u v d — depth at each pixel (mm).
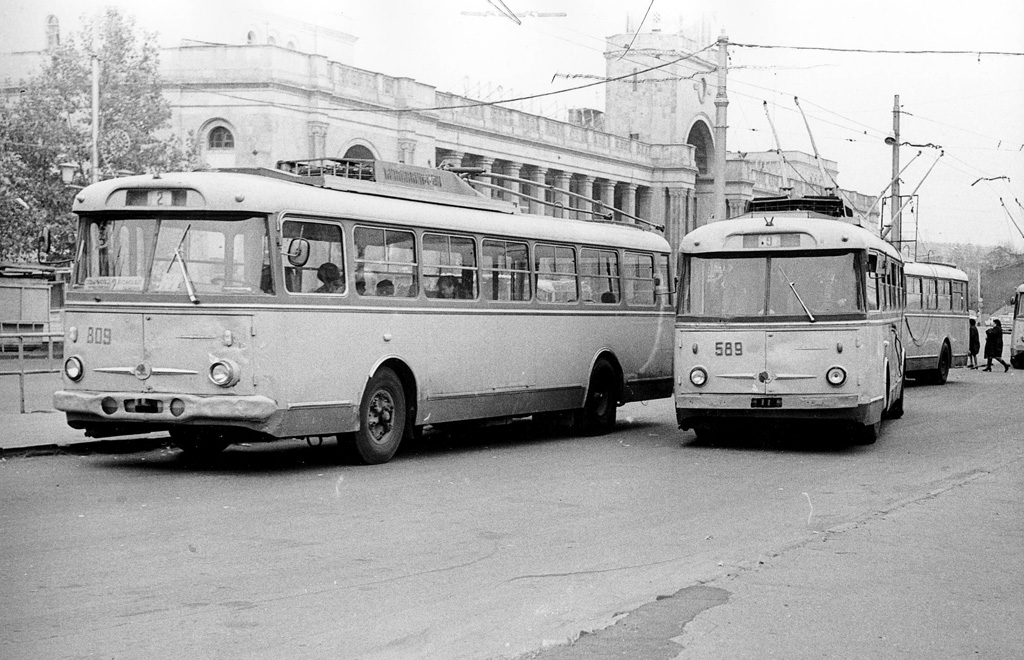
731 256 14797
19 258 41812
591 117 74250
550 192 62469
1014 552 8523
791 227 14578
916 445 15602
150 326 11602
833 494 11242
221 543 8281
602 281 17047
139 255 11758
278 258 11594
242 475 11672
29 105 38906
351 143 46344
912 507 10461
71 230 38938
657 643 6016
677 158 71312
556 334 15883
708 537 8898
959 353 33531
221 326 11398
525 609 6629
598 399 16969
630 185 69062
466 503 10312
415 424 13422
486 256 14633
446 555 8070
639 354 17859
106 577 7199
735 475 12477
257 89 42906
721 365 14672
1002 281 88688
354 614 6465
